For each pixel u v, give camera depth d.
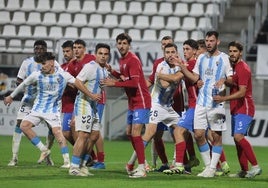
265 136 58.44
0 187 27.78
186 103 45.47
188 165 36.19
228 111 58.78
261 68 58.62
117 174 33.78
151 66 58.25
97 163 37.34
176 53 33.97
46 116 35.94
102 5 74.69
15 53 60.38
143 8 74.50
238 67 33.12
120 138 61.56
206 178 32.91
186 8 74.12
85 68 31.86
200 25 73.00
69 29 72.69
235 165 42.38
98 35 72.38
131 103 33.00
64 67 38.97
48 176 31.94
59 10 74.25
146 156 47.47
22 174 32.84
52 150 48.69
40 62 35.81
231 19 72.62
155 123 34.72
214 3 70.62
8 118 60.75
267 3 71.62
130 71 32.25
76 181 30.08
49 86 35.59
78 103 32.25
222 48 63.22
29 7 74.50
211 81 33.19
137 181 30.64
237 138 33.62
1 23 73.12
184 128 34.34
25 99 38.00
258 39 69.50
